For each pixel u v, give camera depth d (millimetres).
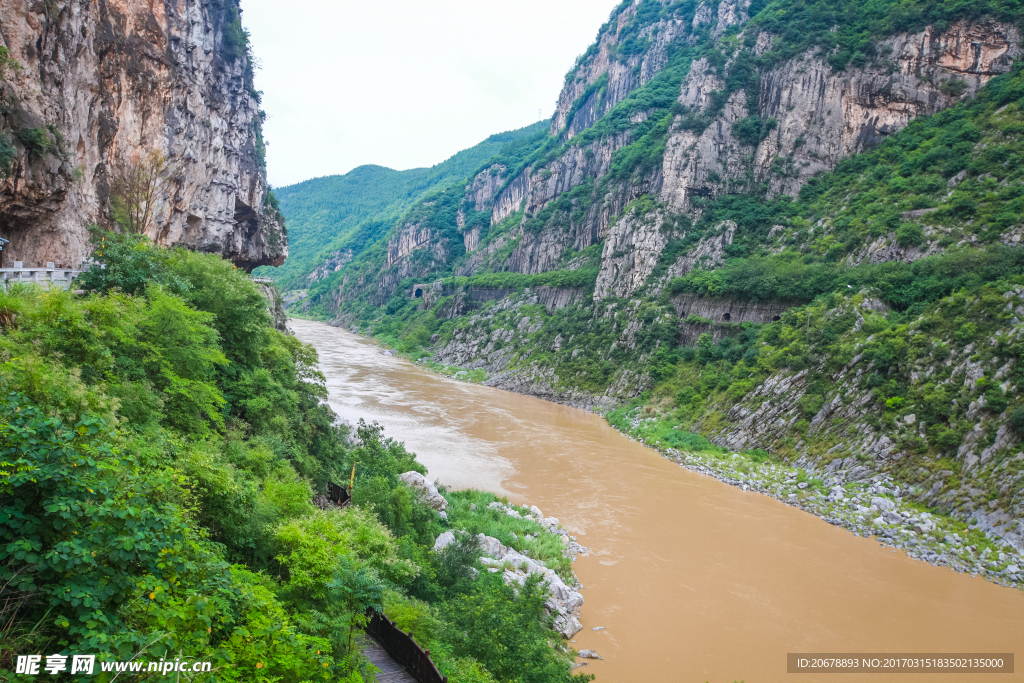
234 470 20219
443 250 197750
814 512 46688
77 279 26219
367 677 14570
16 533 9609
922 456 47594
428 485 38219
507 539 36125
